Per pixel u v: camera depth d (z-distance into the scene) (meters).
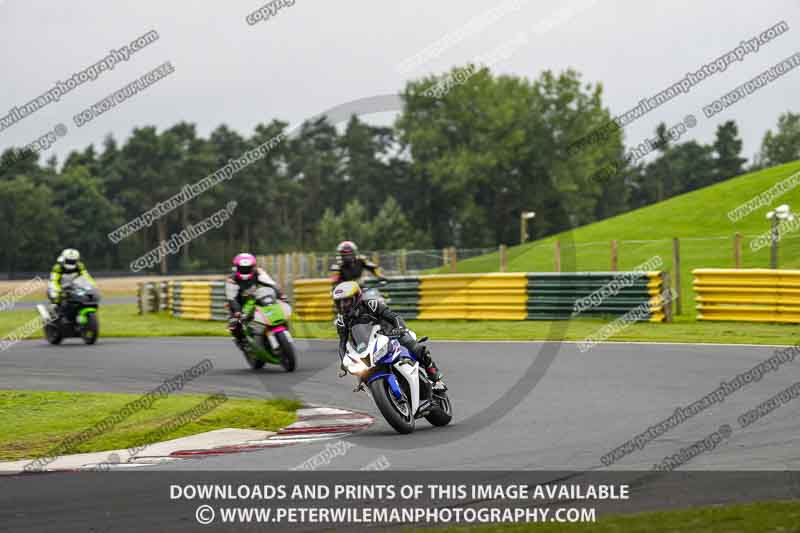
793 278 70.62
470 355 57.16
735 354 52.78
